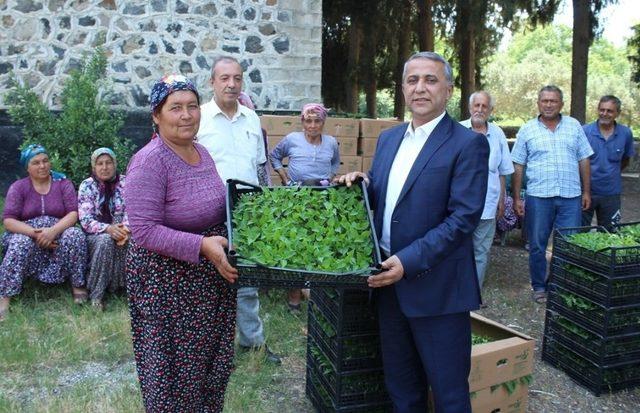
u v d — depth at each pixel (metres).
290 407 3.46
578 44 12.54
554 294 4.10
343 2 14.95
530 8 13.64
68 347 4.01
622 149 5.72
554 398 3.71
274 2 8.17
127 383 3.60
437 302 2.57
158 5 7.71
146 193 2.33
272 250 2.36
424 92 2.54
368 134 6.66
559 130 5.19
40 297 4.93
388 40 16.11
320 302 3.25
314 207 2.71
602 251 3.68
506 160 5.08
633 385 3.86
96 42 7.55
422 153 2.59
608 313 3.65
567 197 5.16
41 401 3.35
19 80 7.42
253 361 3.84
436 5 14.65
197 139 3.72
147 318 2.43
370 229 2.54
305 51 8.39
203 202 2.46
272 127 6.30
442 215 2.55
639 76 17.52
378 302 2.78
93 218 4.91
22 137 7.40
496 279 6.16
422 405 2.85
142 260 2.40
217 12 7.95
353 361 2.98
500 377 3.15
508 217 7.34
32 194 4.93
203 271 2.45
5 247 4.86
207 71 8.00
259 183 4.15
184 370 2.48
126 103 7.72
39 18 7.38
